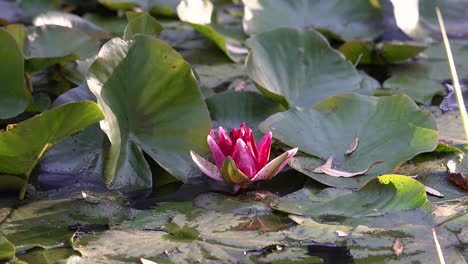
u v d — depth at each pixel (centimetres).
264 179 196
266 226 188
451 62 192
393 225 187
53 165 199
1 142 188
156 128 199
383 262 182
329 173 197
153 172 200
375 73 233
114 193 194
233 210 191
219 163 196
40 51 218
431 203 192
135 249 183
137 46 199
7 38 197
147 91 199
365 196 192
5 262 180
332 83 216
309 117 204
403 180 191
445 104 218
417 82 224
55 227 187
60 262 181
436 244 181
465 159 200
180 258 182
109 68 197
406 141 200
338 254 183
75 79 218
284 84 214
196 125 200
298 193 193
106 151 200
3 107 199
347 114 204
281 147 203
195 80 200
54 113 187
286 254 183
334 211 190
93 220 189
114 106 197
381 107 204
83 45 221
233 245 184
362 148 201
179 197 194
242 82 223
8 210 190
